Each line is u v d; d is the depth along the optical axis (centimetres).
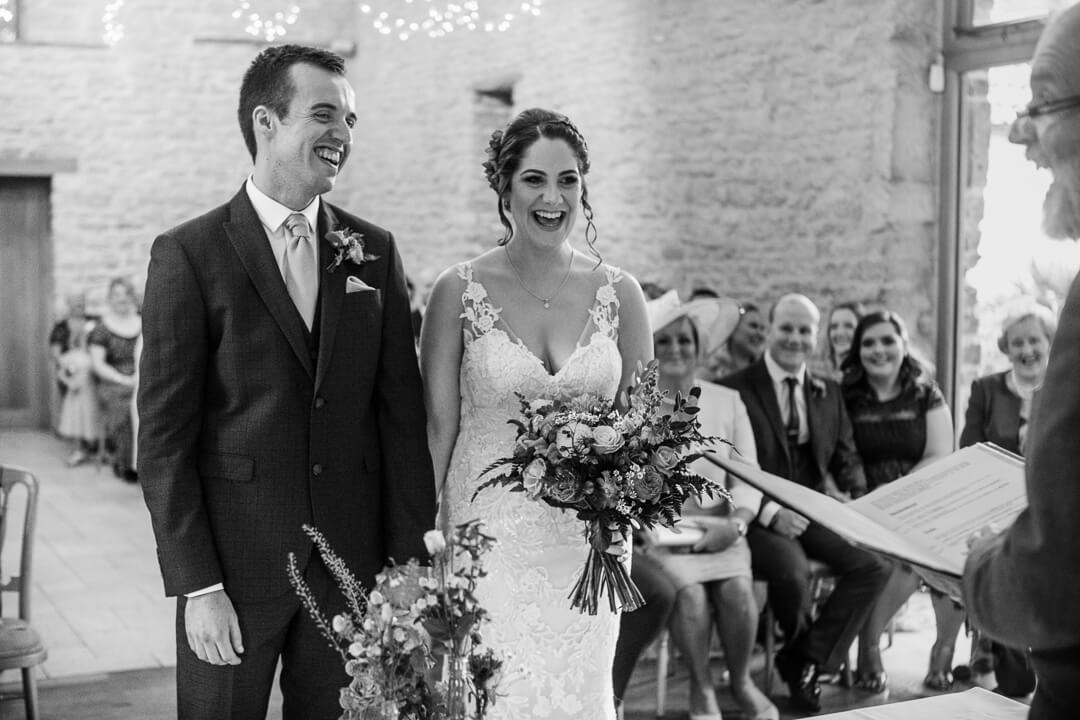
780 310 471
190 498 249
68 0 1080
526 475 266
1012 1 570
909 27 605
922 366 494
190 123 1118
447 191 1013
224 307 250
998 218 581
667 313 532
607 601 294
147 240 1116
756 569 449
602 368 295
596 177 823
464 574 191
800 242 671
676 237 759
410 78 1053
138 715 430
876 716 198
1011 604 135
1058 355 133
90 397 984
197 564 247
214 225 255
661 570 421
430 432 301
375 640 186
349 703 186
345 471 261
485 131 979
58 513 795
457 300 295
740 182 710
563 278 299
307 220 260
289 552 254
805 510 155
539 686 290
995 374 486
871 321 489
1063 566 130
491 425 292
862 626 449
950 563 151
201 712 256
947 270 609
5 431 1124
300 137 249
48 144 1084
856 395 493
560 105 861
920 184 612
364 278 266
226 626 250
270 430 252
